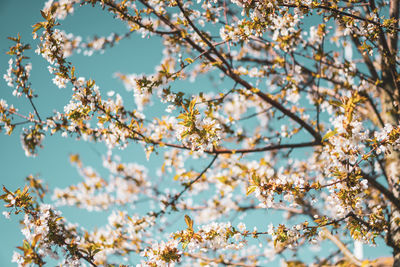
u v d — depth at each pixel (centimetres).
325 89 411
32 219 254
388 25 264
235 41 285
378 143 217
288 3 265
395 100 353
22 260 234
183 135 238
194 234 247
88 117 283
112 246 390
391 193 323
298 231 238
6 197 248
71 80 274
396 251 298
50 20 275
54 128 311
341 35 404
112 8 309
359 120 219
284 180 229
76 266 251
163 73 289
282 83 396
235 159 427
